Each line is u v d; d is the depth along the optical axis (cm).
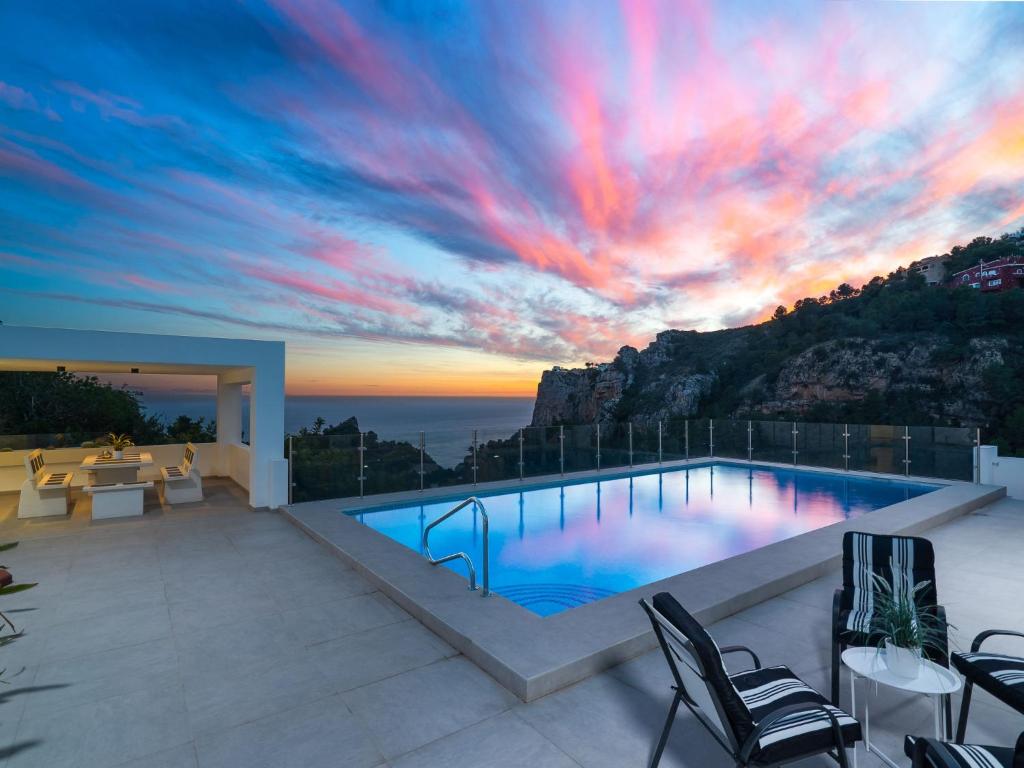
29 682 325
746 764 199
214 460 1110
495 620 385
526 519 914
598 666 334
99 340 706
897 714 286
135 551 604
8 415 1823
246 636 389
